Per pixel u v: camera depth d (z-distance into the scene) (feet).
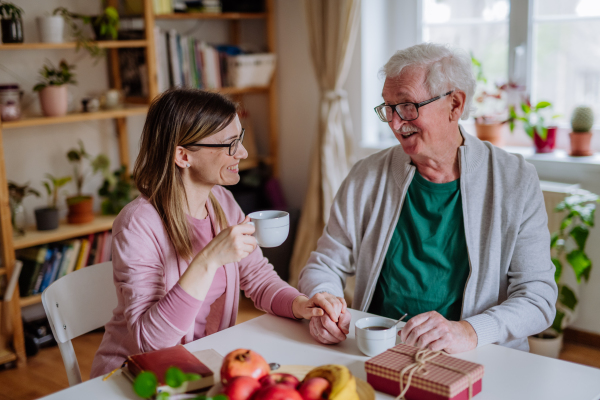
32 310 10.32
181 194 4.83
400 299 5.41
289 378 3.12
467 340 4.18
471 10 10.02
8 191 9.18
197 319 4.98
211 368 3.71
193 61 11.19
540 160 9.02
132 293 4.43
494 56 9.91
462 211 5.27
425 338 4.06
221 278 5.05
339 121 10.85
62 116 9.25
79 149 10.74
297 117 12.34
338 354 4.12
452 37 10.32
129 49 10.59
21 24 8.78
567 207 7.91
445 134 5.17
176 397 3.27
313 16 10.63
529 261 5.05
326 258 5.73
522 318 4.64
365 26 10.68
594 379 3.68
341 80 10.61
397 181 5.54
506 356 4.07
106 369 4.69
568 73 9.27
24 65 9.89
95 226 9.77
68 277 5.01
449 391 3.20
